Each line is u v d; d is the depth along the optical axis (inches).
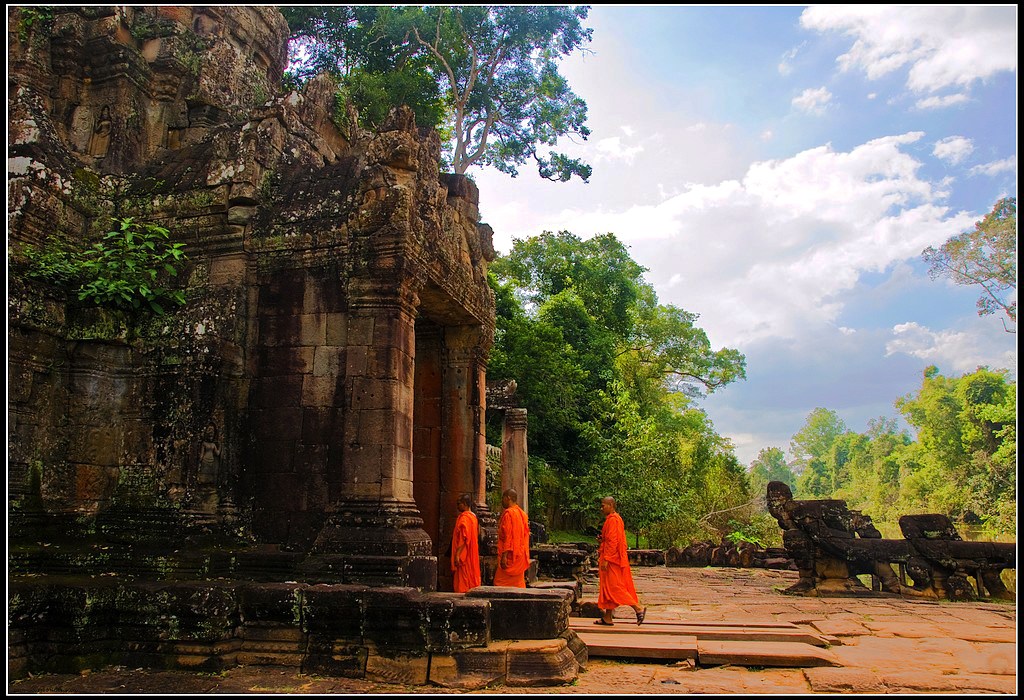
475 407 511.8
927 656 330.0
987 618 465.7
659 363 2026.3
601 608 391.5
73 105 465.1
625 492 1152.2
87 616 282.2
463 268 478.3
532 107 1272.1
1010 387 1982.0
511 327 1195.9
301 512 356.8
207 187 401.1
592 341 1432.1
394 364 358.6
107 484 364.5
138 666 279.1
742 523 1503.4
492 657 268.5
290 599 286.4
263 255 389.7
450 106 1216.8
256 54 602.9
